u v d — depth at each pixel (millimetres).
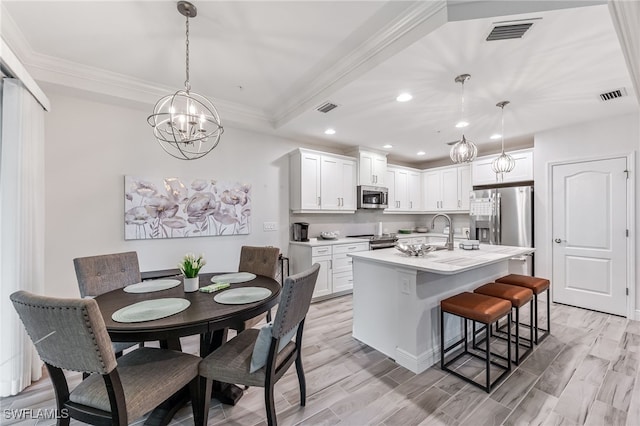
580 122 3527
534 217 3971
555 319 3191
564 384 1983
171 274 2977
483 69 2264
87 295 1994
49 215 2676
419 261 2273
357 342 2705
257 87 3057
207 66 2617
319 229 4781
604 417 1665
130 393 1257
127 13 1913
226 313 1521
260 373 1469
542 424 1622
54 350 1150
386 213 5711
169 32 2121
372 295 2572
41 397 1917
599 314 3344
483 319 1909
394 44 2076
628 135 3221
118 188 3004
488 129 3832
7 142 1967
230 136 3781
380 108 3102
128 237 3027
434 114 3275
